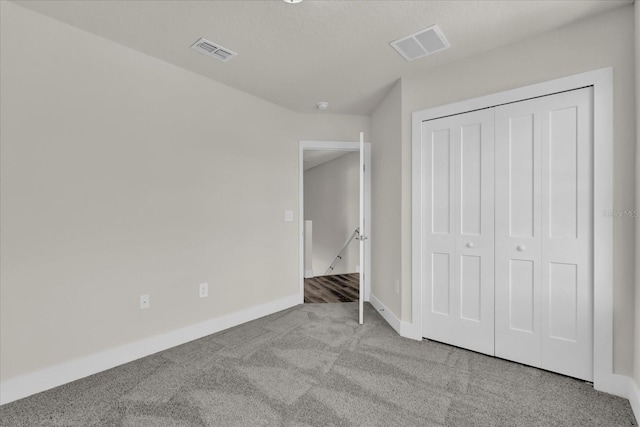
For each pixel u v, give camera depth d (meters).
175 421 1.62
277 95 3.28
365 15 1.96
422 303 2.70
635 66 1.80
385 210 3.29
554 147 2.11
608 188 1.89
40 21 1.95
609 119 1.90
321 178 7.01
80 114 2.11
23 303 1.88
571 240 2.04
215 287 2.92
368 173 3.94
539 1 1.83
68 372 2.03
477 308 2.43
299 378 2.05
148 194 2.46
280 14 1.96
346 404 1.77
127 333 2.32
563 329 2.07
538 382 1.99
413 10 1.92
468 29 2.11
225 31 2.14
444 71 2.61
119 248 2.29
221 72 2.76
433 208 2.65
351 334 2.82
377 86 3.05
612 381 1.87
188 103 2.72
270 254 3.45
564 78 2.06
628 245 1.83
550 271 2.12
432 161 2.65
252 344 2.60
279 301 3.55
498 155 2.33
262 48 2.36
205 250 2.84
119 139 2.30
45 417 1.66
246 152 3.21
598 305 1.92
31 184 1.91
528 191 2.21
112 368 2.21
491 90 2.37
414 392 1.88
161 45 2.32
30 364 1.89
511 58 2.28
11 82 1.84
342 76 2.83
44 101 1.96
